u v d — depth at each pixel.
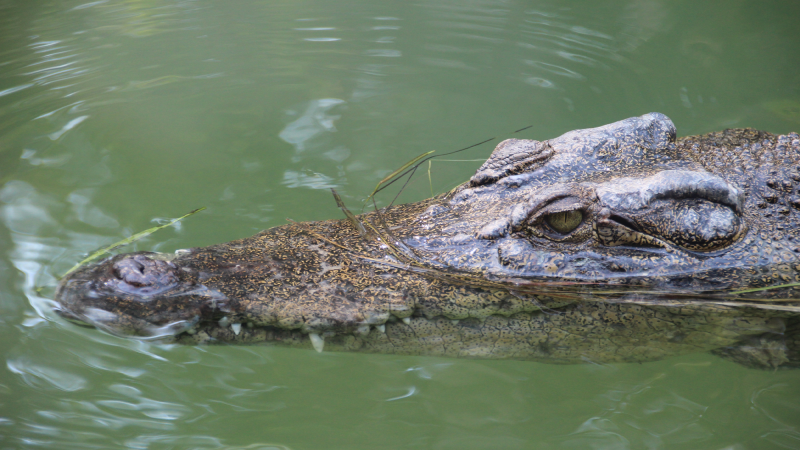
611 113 6.78
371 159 6.21
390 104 7.17
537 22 8.93
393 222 4.18
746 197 3.92
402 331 3.65
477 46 8.39
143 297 3.40
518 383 3.86
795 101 6.64
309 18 9.26
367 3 9.76
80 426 3.45
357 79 7.66
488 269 3.71
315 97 7.29
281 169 6.07
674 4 9.04
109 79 7.56
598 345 3.83
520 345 3.78
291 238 4.05
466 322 3.69
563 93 7.24
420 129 6.70
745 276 3.64
